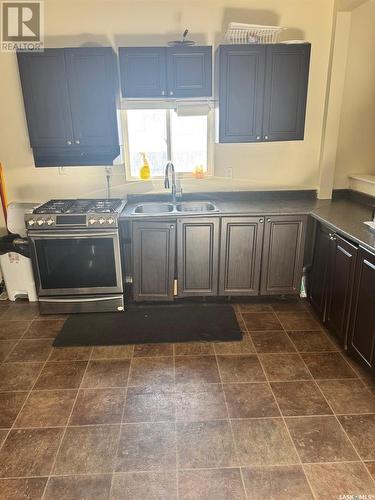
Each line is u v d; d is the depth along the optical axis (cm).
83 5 312
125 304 330
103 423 203
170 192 359
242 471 173
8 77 324
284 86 310
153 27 320
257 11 320
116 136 314
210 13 319
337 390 226
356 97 342
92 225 300
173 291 332
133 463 178
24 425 202
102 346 276
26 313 327
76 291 318
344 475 171
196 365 252
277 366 249
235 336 286
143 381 236
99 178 354
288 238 320
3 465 178
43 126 311
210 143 348
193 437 192
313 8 321
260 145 352
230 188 362
